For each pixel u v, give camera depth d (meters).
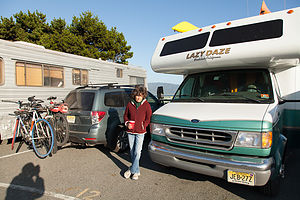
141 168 4.24
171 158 3.20
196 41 3.90
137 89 3.59
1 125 5.88
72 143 5.25
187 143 3.07
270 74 3.51
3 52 6.25
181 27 4.64
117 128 5.09
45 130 4.95
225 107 3.17
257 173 2.56
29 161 4.68
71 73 8.56
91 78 9.49
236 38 3.44
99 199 3.13
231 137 2.73
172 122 3.22
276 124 2.88
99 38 24.25
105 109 4.88
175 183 3.58
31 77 7.08
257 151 2.60
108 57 24.00
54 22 22.97
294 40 2.89
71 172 4.08
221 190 3.33
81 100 4.98
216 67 3.76
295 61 3.19
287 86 3.99
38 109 5.08
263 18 3.37
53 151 4.75
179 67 4.02
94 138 4.64
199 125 2.95
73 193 3.31
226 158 2.77
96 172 4.07
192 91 4.07
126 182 3.65
